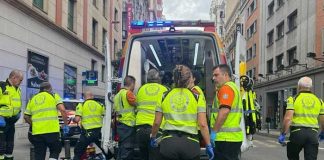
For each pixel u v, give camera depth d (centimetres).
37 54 1986
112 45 3766
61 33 2319
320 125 682
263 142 2112
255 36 4672
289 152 689
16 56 1747
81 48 2758
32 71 1919
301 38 3064
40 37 2019
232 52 849
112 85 784
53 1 2214
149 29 902
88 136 898
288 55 3431
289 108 661
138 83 825
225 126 544
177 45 892
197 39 846
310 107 661
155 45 895
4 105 872
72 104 1557
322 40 2675
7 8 1658
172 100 500
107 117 740
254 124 787
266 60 4156
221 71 553
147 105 695
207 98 827
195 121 496
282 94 3575
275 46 3819
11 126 901
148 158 716
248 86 785
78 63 2686
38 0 2028
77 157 912
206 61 842
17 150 1331
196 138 497
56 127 809
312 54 2573
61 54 2338
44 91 812
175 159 490
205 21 904
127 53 831
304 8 3005
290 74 3241
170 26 884
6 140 898
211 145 502
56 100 813
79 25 2695
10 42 1689
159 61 972
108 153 766
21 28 1795
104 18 3453
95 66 3200
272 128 3878
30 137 821
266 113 4038
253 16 4797
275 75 3753
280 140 682
